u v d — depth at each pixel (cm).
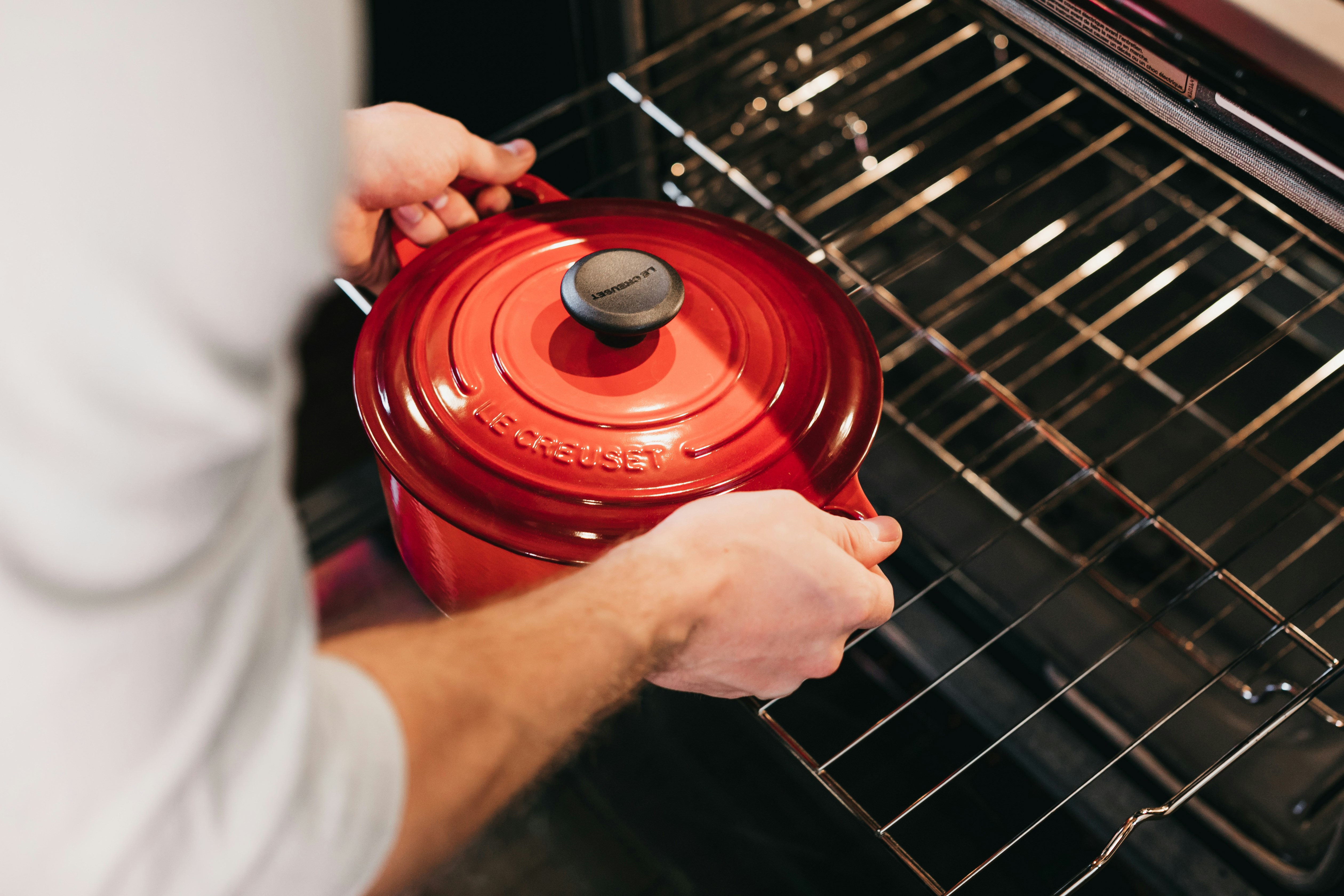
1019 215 101
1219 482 84
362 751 30
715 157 79
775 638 47
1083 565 65
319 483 100
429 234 63
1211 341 92
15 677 23
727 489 48
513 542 48
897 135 98
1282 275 92
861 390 52
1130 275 96
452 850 34
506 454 49
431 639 37
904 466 84
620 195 91
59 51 20
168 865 25
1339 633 75
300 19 22
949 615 80
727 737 88
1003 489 86
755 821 84
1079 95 97
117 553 23
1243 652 67
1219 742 69
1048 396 92
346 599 92
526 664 36
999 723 75
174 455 23
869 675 86
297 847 27
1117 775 72
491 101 91
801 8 94
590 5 81
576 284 49
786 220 75
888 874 80
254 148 22
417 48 83
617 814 86
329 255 25
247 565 26
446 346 52
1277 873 64
